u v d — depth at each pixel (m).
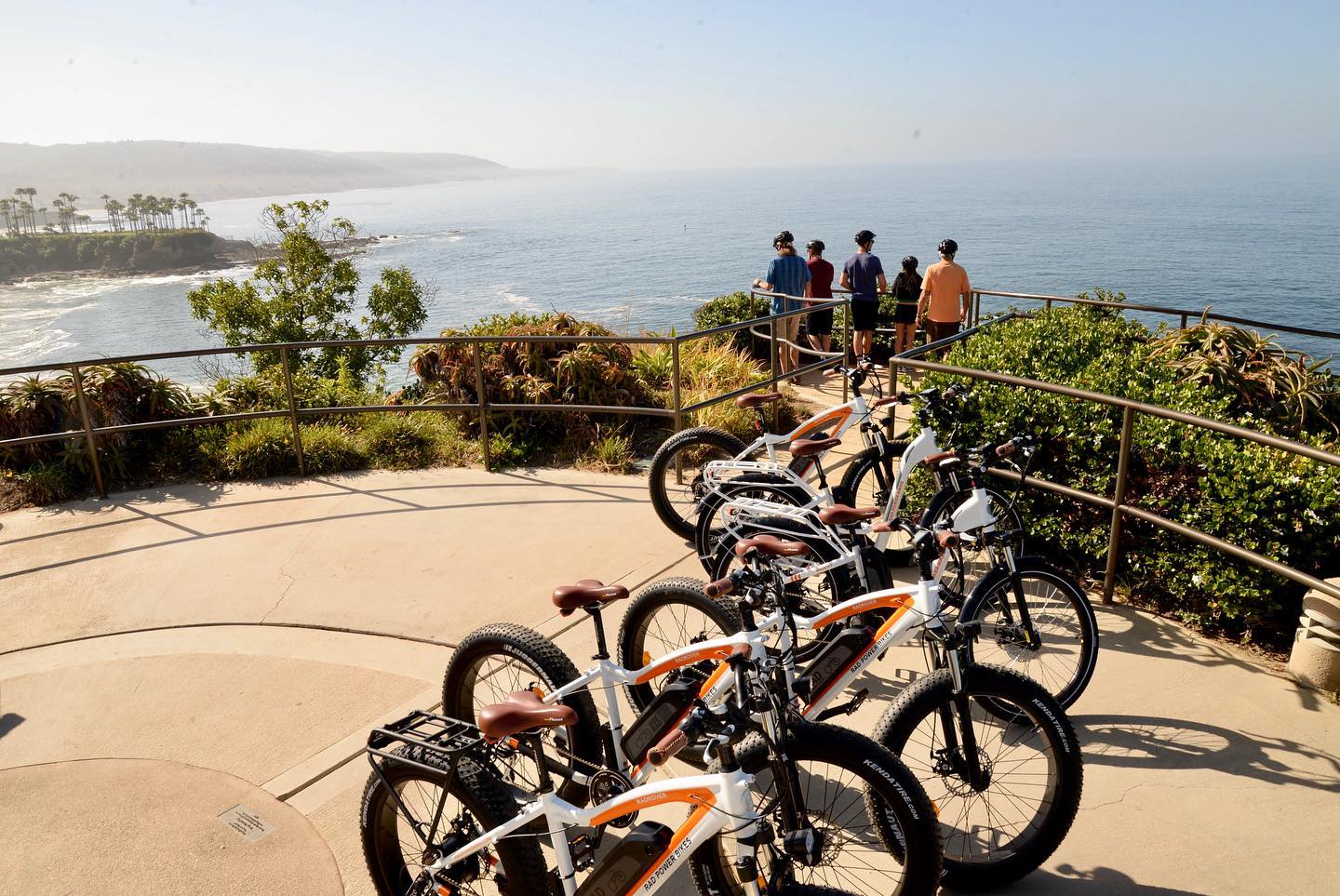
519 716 2.30
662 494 5.93
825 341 11.52
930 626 2.89
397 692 4.19
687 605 3.64
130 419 7.80
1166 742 3.60
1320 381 7.50
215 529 6.32
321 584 5.37
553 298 159.25
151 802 3.46
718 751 2.21
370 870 2.86
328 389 9.47
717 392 9.43
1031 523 5.25
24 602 5.23
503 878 2.58
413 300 28.22
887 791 2.46
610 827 3.27
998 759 3.40
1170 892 2.84
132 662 4.53
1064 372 6.23
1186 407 5.44
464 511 6.60
